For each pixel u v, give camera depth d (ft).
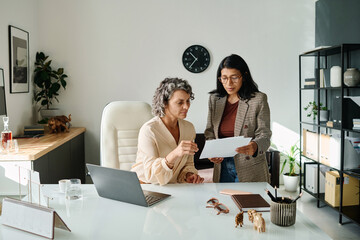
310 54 13.67
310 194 12.72
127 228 4.15
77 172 13.53
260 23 15.11
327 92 14.30
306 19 15.25
